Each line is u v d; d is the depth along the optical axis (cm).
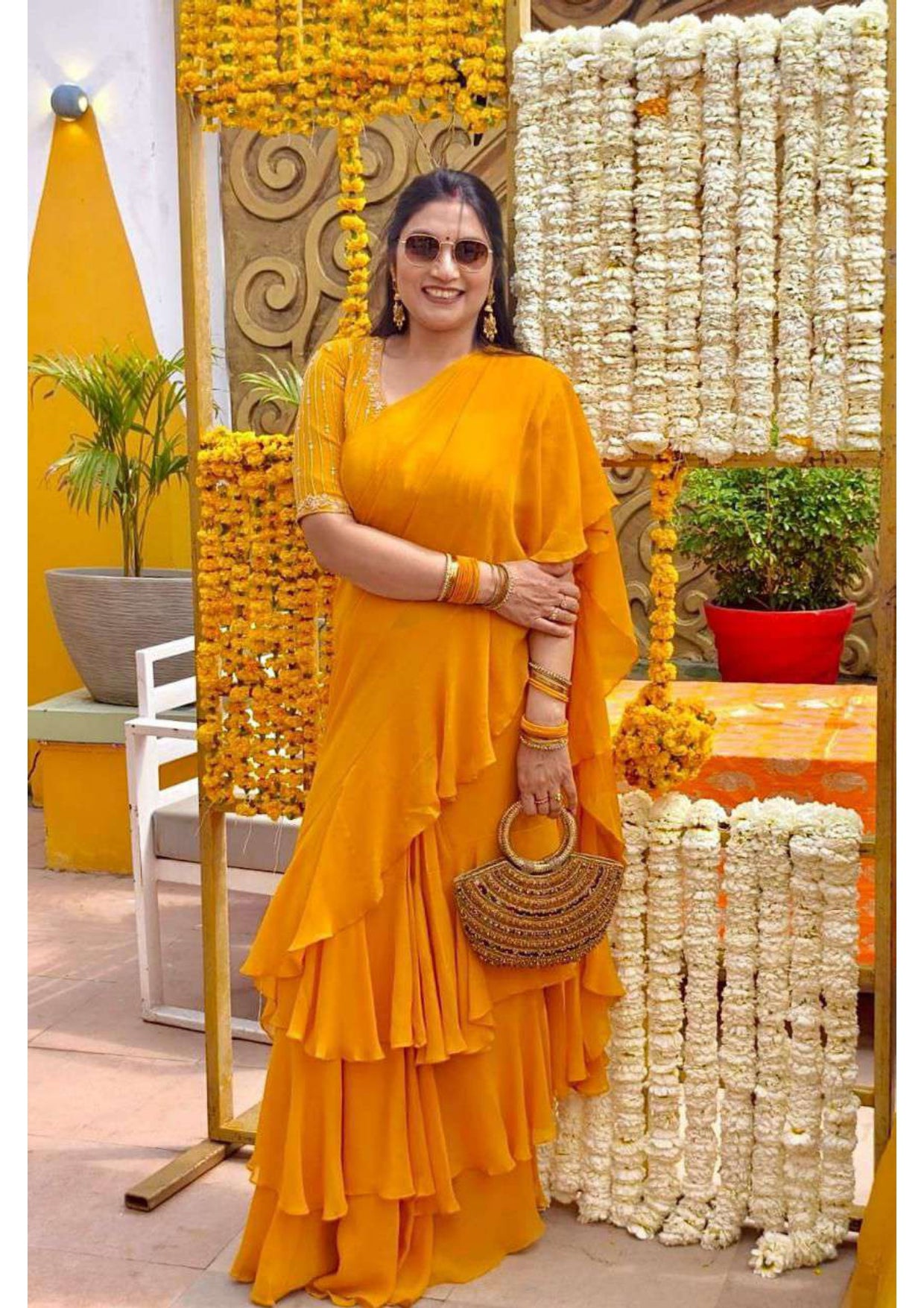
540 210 260
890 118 240
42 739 484
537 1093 256
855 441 248
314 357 251
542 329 263
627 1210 266
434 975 243
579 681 257
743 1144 259
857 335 246
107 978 401
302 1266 245
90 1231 269
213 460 282
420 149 492
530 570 241
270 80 271
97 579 468
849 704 373
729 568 413
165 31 513
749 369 252
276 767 288
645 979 266
